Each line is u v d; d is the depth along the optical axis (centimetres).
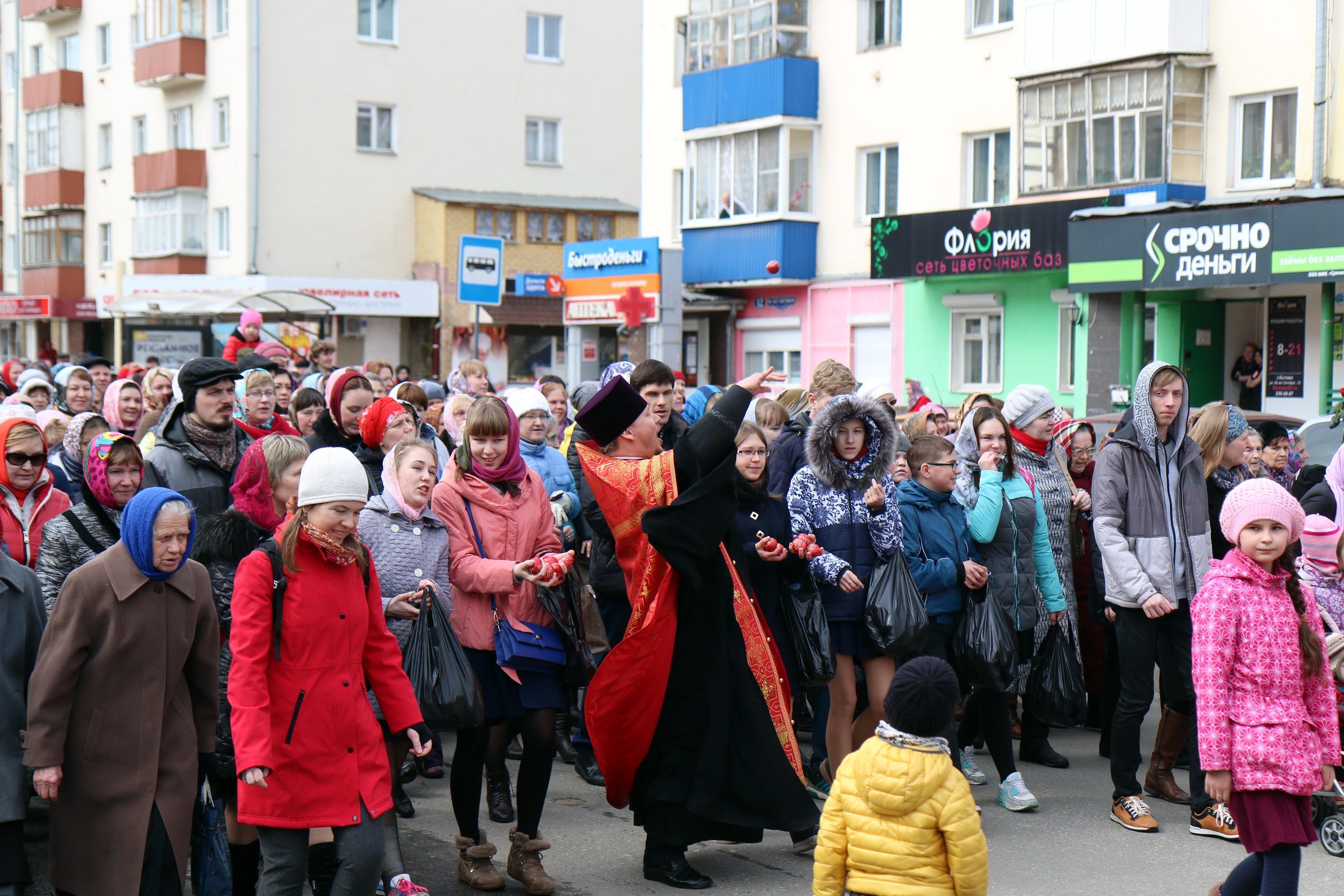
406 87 3919
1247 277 1809
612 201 4219
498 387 3200
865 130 2641
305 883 548
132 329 2875
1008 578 707
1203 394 2080
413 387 973
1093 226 2003
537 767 575
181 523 479
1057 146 2255
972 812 412
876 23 2630
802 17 2739
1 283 5122
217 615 504
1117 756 682
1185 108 2086
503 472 596
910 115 2550
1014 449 762
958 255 2352
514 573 557
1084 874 602
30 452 640
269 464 543
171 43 3856
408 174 3925
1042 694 728
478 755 577
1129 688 679
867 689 670
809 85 2725
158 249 4009
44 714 465
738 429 574
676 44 3062
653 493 564
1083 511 822
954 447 750
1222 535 802
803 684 655
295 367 1577
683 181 2975
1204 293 2053
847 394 754
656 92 3111
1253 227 1798
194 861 509
